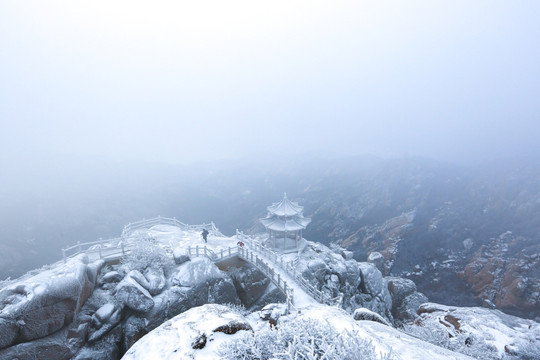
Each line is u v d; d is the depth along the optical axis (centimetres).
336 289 2369
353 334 399
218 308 624
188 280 1750
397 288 3189
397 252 5216
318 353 366
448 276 4559
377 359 361
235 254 2189
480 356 1269
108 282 1620
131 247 2017
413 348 480
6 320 1103
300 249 2638
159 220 3084
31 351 1150
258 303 2164
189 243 2397
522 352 1293
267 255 2228
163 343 480
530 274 3672
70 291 1297
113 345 1403
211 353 442
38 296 1184
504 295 3656
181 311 1641
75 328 1316
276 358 359
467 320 1759
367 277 2769
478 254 4678
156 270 1761
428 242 5400
